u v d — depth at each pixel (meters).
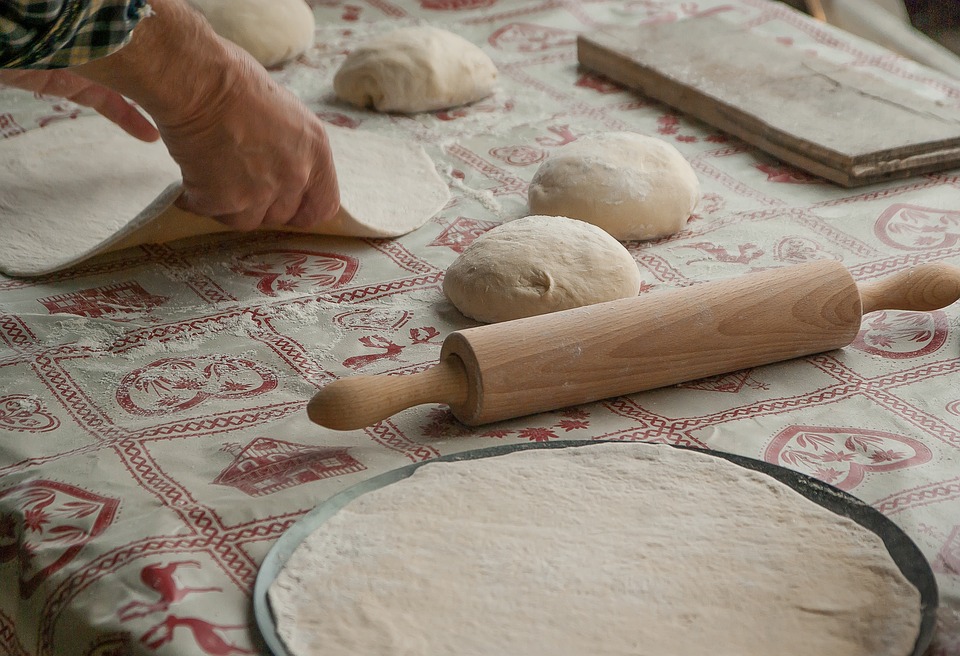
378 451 1.27
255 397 1.40
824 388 1.40
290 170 1.70
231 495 1.18
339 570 1.02
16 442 1.31
